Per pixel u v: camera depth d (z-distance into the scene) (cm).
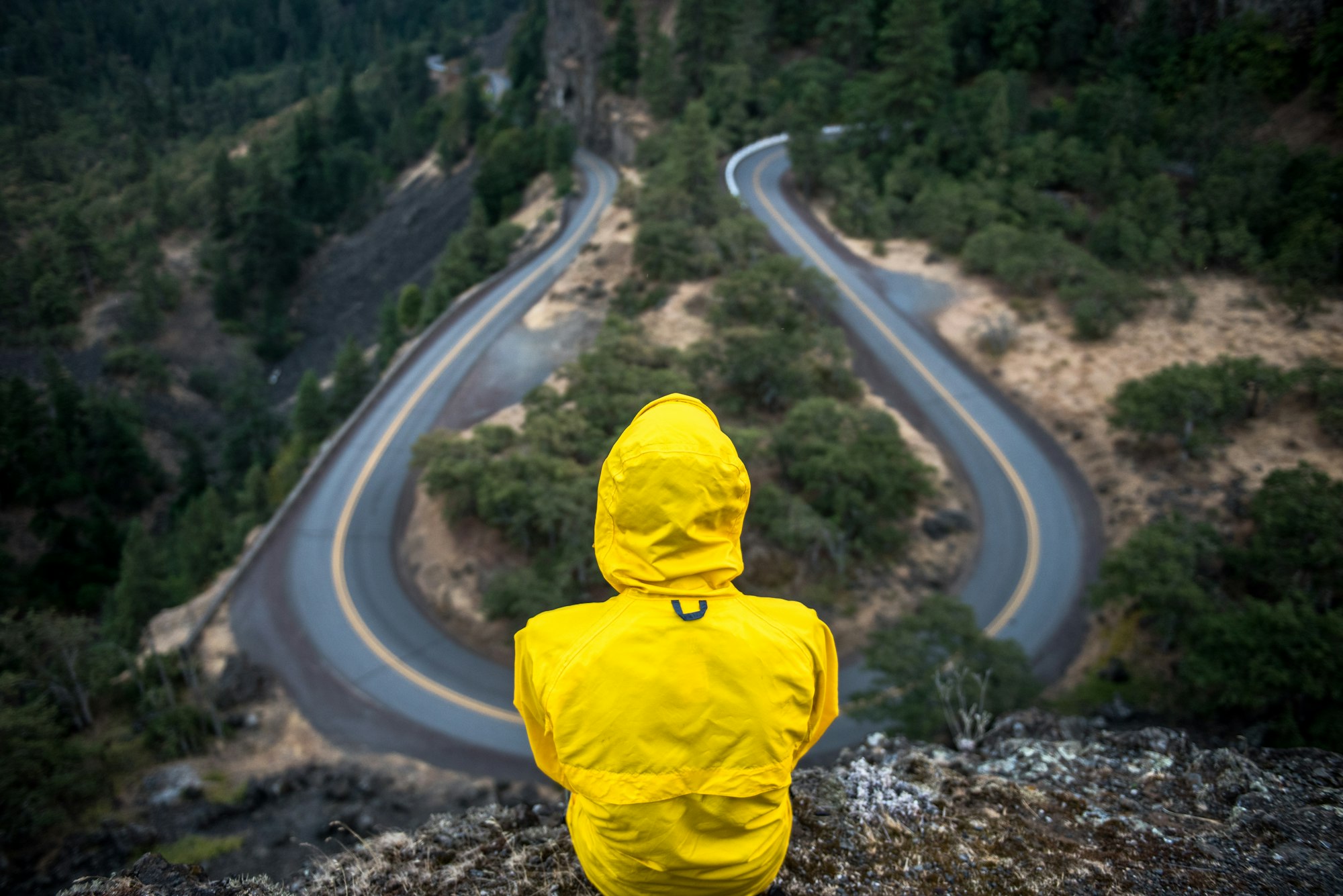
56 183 18275
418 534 4331
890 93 7744
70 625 3164
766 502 3897
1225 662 2653
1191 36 7950
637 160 9650
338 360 7462
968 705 2419
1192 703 2806
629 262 6812
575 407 4609
